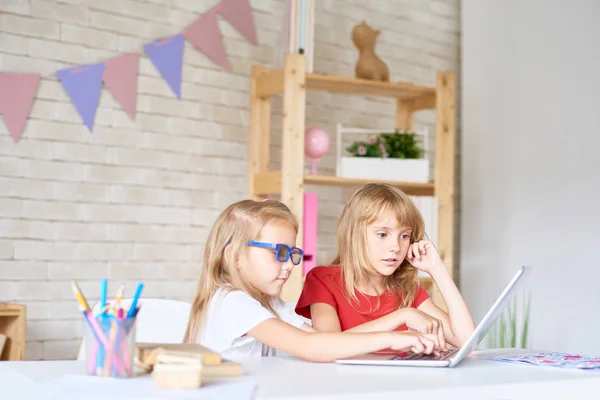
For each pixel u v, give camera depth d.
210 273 1.53
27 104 2.88
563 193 3.52
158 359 1.00
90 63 3.03
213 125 3.31
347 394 0.97
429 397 1.04
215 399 0.92
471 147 4.01
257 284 1.50
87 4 3.02
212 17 3.30
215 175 3.32
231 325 1.41
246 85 3.41
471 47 4.04
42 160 2.92
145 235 3.14
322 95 3.60
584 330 3.39
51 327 2.92
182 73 3.24
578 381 1.20
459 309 1.69
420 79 3.97
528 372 1.26
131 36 3.12
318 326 1.77
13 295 2.85
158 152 3.18
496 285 3.83
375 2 3.81
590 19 3.44
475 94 4.01
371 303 1.83
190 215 3.26
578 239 3.44
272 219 1.50
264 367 1.24
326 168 3.61
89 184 3.02
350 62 3.71
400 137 3.29
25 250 2.88
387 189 1.77
